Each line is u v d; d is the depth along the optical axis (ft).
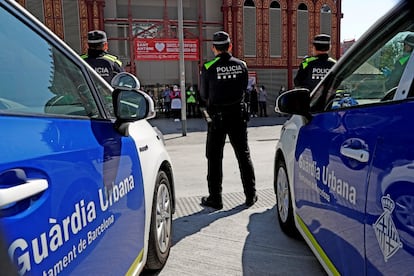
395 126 4.92
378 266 4.99
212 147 13.79
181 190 17.16
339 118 7.11
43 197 4.17
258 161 24.08
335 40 80.23
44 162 4.33
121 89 7.12
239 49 74.13
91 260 5.24
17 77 5.11
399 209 4.45
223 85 13.20
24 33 5.39
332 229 6.91
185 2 75.15
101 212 5.68
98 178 5.68
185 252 10.32
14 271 3.57
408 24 5.89
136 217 7.49
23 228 3.75
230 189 17.08
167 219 10.08
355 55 7.63
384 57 6.57
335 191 6.72
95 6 67.15
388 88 6.33
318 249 7.88
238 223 12.50
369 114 5.87
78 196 4.96
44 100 5.56
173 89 65.67
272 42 76.07
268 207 14.19
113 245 6.15
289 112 8.98
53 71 5.97
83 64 6.98
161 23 71.51
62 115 5.66
